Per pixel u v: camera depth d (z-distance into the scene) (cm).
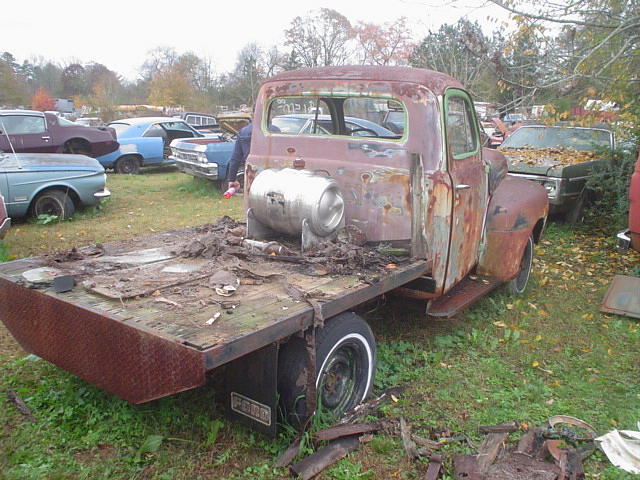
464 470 279
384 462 294
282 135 440
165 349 242
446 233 396
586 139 902
